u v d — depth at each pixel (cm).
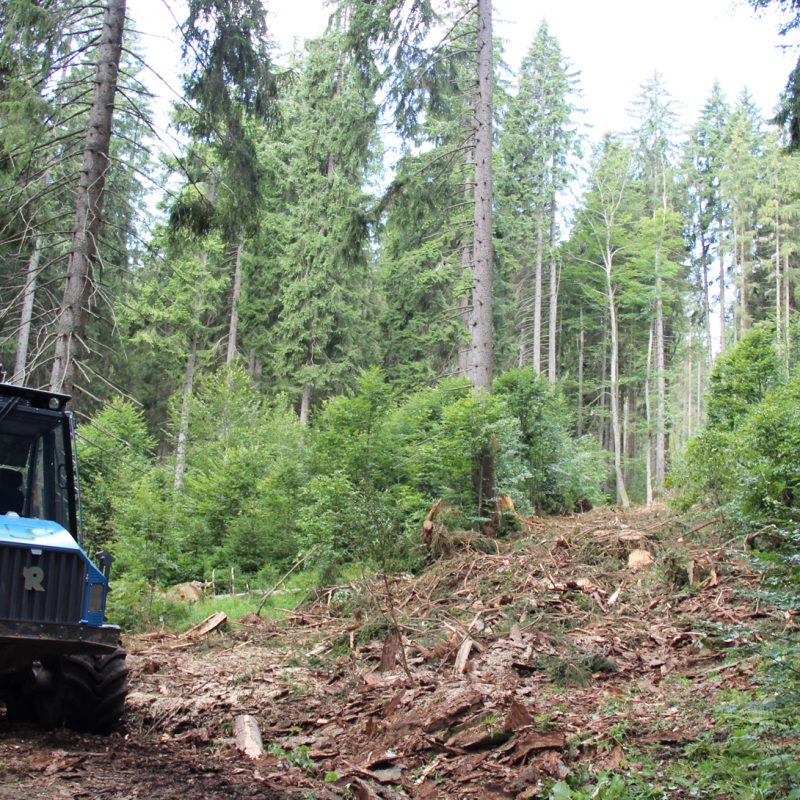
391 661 918
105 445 2078
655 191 5941
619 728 614
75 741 654
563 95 4669
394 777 577
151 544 1706
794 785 462
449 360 3067
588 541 1352
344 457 1766
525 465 2094
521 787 532
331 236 3400
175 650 1148
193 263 3136
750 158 5481
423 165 1861
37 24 1311
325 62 3534
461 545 1467
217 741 695
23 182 1375
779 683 542
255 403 2773
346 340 3544
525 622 1038
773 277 5312
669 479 1622
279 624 1259
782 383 1972
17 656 627
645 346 5588
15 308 1507
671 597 1077
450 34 1867
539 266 4616
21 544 625
